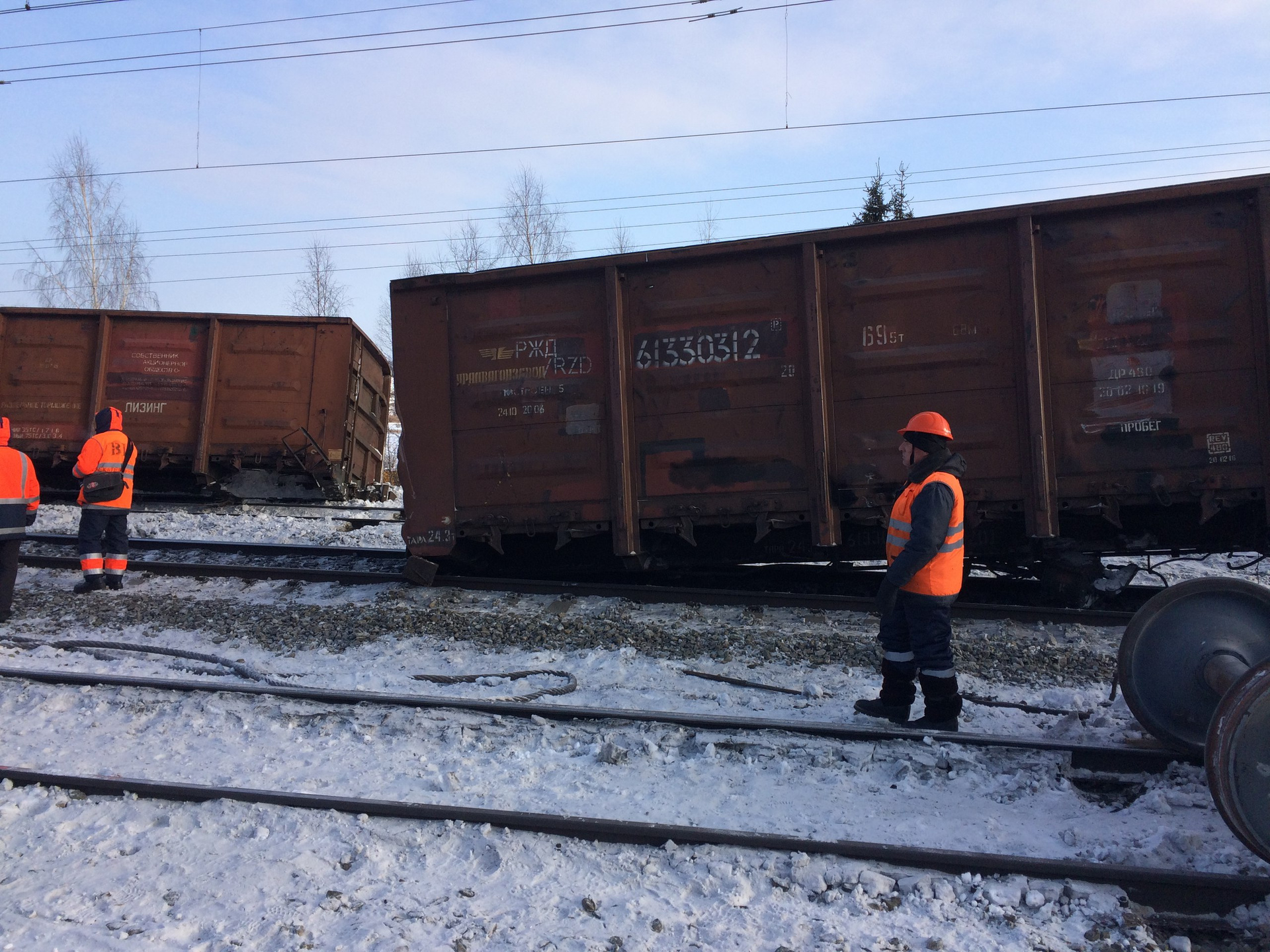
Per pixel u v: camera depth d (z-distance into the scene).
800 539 7.57
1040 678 5.66
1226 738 2.94
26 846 3.59
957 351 6.55
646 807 3.84
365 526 12.47
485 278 7.60
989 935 2.89
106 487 8.16
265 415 13.63
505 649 6.53
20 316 13.52
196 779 4.21
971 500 6.55
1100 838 3.44
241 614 7.43
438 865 3.40
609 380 7.30
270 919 3.03
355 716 4.96
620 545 7.22
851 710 5.12
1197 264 6.17
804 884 3.19
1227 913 3.01
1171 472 6.20
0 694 5.37
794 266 6.93
